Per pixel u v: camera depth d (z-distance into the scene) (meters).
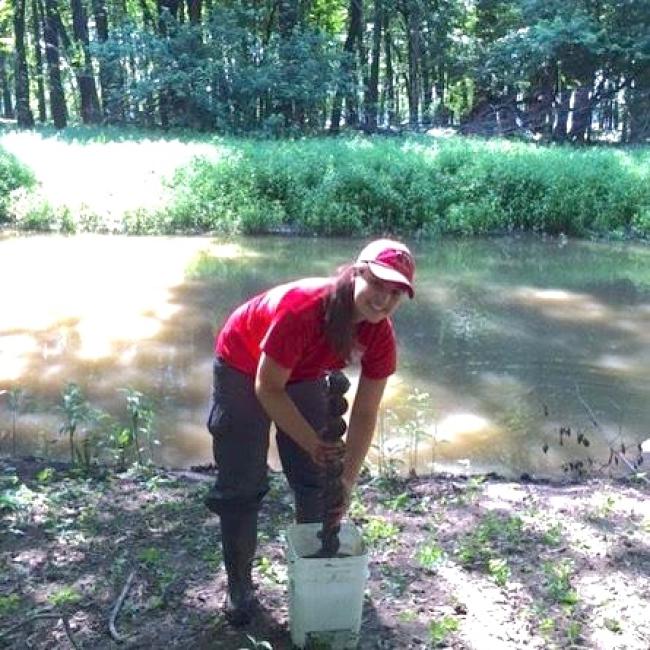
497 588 3.13
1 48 29.53
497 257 11.62
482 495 4.03
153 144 16.44
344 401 2.49
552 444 5.20
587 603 3.04
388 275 2.27
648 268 11.00
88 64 25.03
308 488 2.91
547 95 25.08
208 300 8.82
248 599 2.87
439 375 6.50
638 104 24.05
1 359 6.73
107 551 3.37
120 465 4.51
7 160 13.65
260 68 22.50
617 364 6.88
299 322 2.42
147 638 2.81
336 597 2.64
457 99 30.86
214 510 2.79
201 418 5.59
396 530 3.54
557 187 13.52
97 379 6.32
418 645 2.76
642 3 22.98
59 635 2.82
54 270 10.08
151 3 32.06
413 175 13.86
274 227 13.17
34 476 4.21
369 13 30.97
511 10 26.92
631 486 4.27
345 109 26.03
